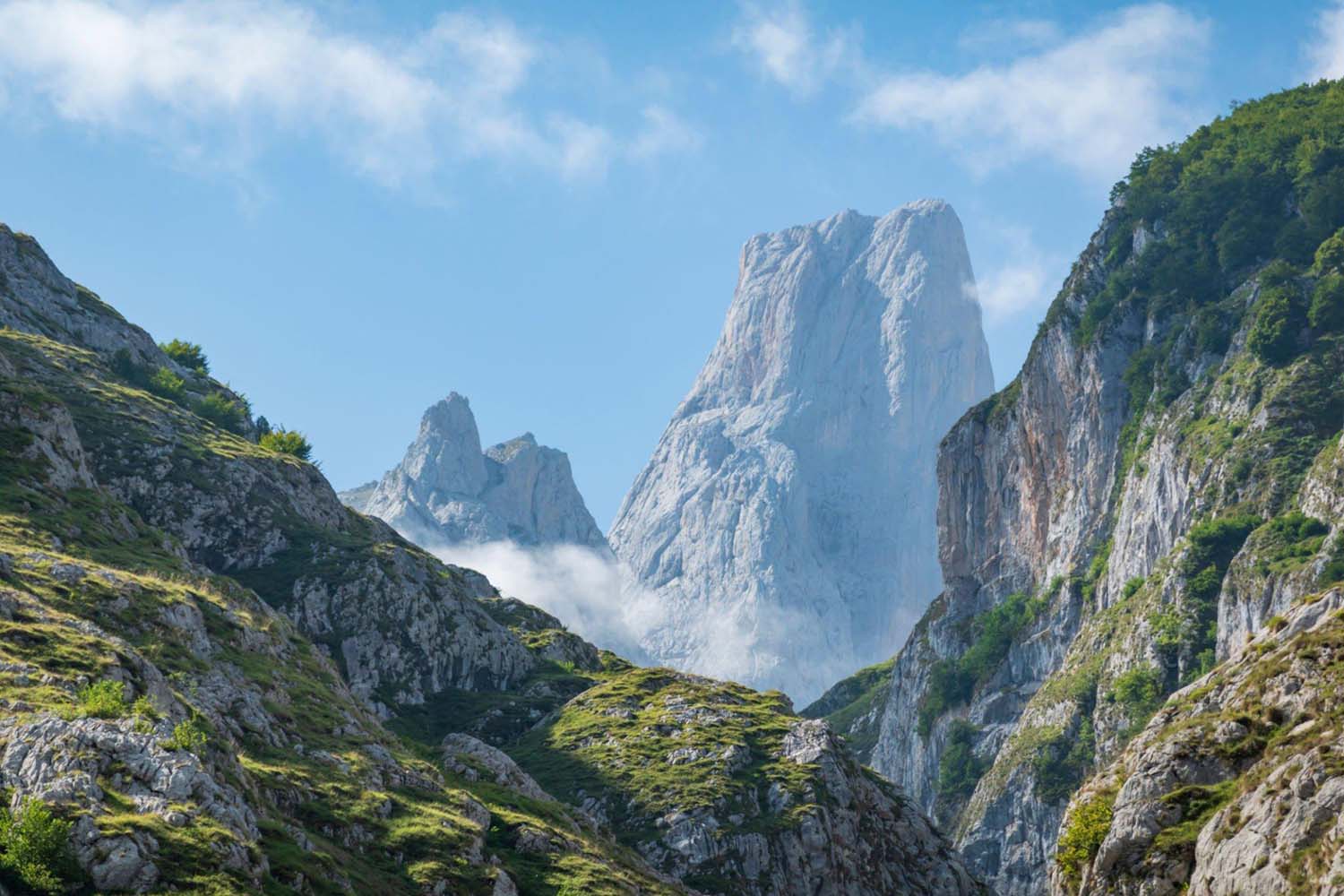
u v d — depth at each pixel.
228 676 112.94
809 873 160.62
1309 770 86.12
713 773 170.62
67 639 88.56
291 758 107.12
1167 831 97.50
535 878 113.50
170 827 73.38
